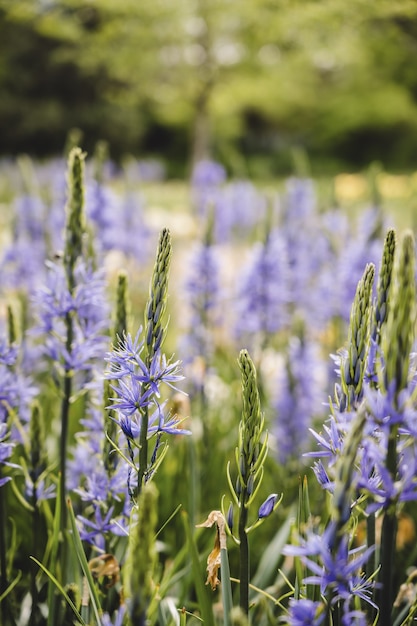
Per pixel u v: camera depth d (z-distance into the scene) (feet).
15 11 38.63
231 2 66.64
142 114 133.18
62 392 8.73
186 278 14.85
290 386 12.90
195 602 9.40
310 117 143.13
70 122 122.21
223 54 93.30
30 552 9.82
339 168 135.33
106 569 7.10
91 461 9.49
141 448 6.14
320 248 18.51
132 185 21.53
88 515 9.25
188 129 144.25
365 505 7.42
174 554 10.27
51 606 7.39
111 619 7.42
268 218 15.28
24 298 13.10
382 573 5.49
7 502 9.98
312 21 39.37
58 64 108.17
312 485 11.75
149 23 69.41
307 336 16.06
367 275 5.65
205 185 28.78
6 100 118.42
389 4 28.55
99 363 11.19
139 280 21.76
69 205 8.68
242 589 6.06
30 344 12.72
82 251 9.29
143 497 4.49
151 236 22.24
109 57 77.20
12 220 16.47
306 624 4.86
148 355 6.08
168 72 96.53
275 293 15.12
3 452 7.70
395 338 4.64
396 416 4.66
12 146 123.24
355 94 139.03
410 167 135.13
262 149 143.74
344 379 5.76
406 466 5.00
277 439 12.98
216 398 14.75
